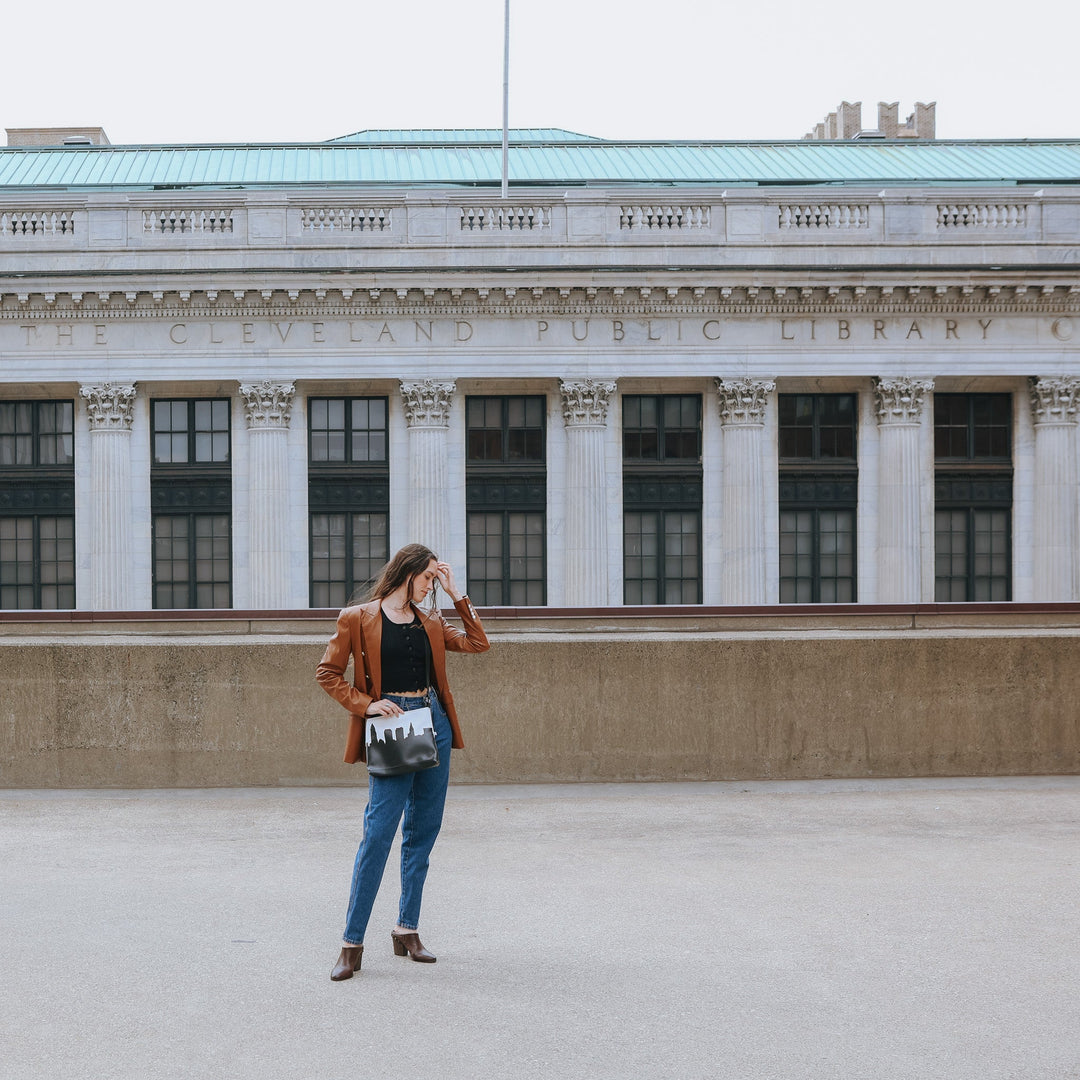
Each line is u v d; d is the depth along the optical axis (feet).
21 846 28.17
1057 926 21.26
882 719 36.45
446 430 120.06
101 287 115.96
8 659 35.32
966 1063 15.40
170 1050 15.89
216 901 23.27
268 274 115.44
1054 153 157.58
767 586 121.70
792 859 26.58
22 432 122.83
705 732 36.09
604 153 157.58
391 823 19.11
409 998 17.89
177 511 121.39
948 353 120.26
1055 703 36.96
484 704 35.78
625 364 119.03
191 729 35.47
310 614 38.55
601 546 119.85
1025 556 124.26
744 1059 15.56
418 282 116.16
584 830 29.76
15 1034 16.44
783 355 119.55
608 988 18.28
